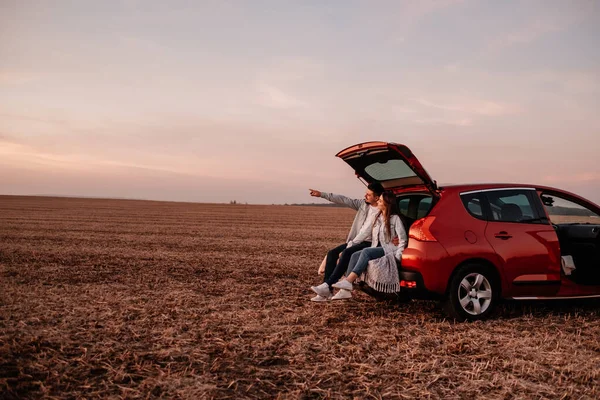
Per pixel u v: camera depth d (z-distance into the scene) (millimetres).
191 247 15922
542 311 6871
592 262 6852
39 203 73750
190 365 4367
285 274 10438
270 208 85688
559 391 3920
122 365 4285
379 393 3822
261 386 3957
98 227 24734
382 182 7430
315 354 4773
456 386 4000
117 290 8047
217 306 6957
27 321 5746
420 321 6246
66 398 3605
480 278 6254
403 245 6332
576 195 7082
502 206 6566
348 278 6324
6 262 11047
